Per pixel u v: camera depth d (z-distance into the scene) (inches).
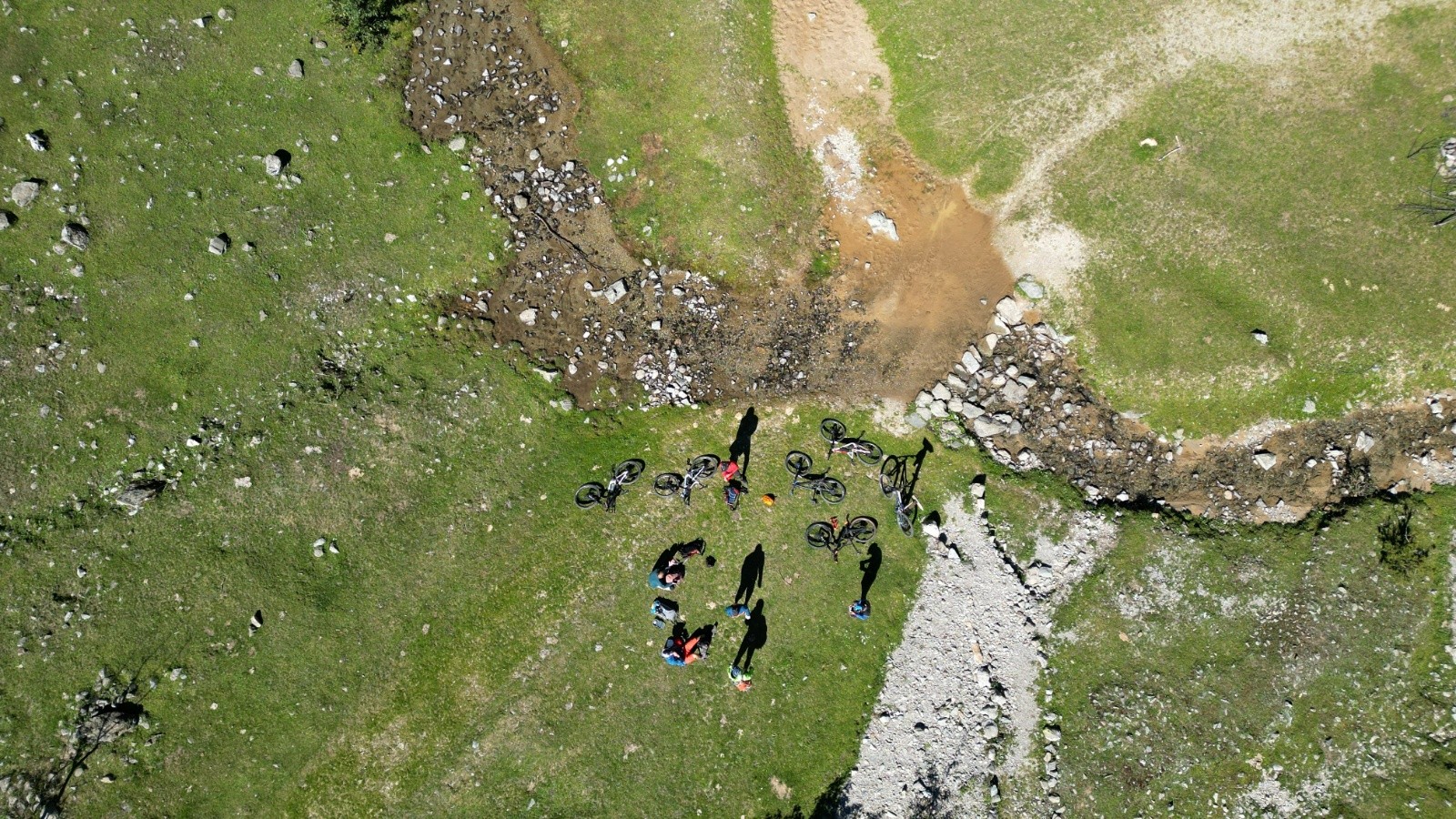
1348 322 957.8
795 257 1007.6
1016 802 880.9
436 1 1031.6
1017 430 978.1
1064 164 1005.2
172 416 913.5
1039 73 1015.6
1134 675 911.0
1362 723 895.1
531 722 892.0
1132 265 984.3
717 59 1010.1
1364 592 921.5
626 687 903.1
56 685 850.8
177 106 957.8
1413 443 956.6
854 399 983.6
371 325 959.0
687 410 973.2
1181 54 1003.3
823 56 1028.5
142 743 851.4
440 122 1008.9
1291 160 981.2
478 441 952.3
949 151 1020.5
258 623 887.7
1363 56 983.0
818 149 1026.1
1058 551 946.1
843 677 909.8
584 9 1024.9
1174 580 932.6
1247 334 962.7
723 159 999.0
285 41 984.9
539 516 938.7
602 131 1011.9
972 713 900.6
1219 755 889.5
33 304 905.5
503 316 984.3
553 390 970.7
